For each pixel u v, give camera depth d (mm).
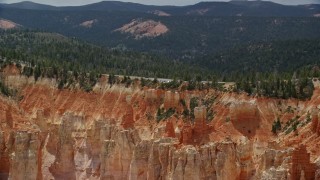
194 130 150625
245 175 120062
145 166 127250
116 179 137375
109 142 138875
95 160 149625
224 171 116750
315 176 100312
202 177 115188
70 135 148750
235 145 125625
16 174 119562
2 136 125750
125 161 138125
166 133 152500
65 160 147125
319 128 138375
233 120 169750
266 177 96000
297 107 173375
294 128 159125
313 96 174125
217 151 120188
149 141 129875
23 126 160875
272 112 174375
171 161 118812
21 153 119812
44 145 150125
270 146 135875
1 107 164250
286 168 100250
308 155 101625
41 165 134375
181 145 129000
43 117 175000
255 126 168375
